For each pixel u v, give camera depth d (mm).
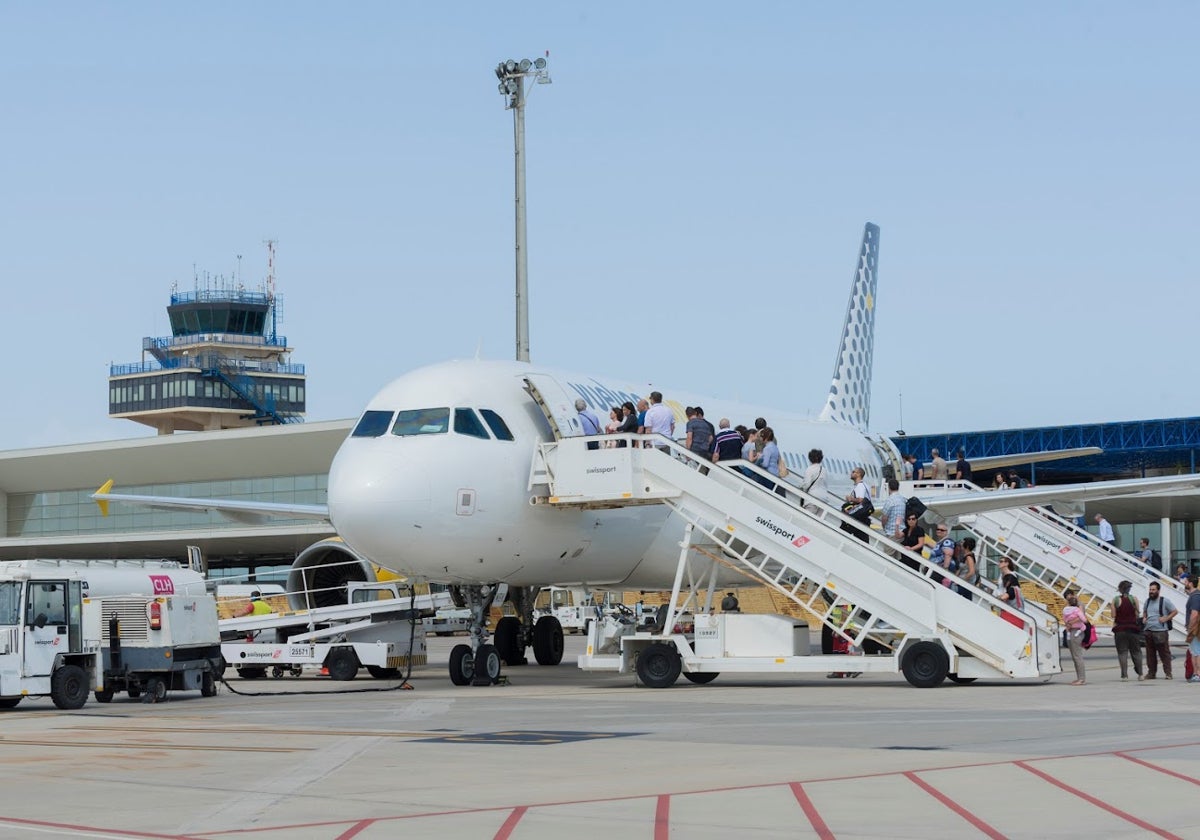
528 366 27750
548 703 21562
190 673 25172
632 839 9648
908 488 43250
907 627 24000
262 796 11852
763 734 16172
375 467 24344
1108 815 10227
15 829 10414
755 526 25031
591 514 26984
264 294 128375
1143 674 27625
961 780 11992
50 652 22641
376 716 19719
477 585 26734
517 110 42125
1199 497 62031
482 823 10352
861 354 52125
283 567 80062
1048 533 39969
